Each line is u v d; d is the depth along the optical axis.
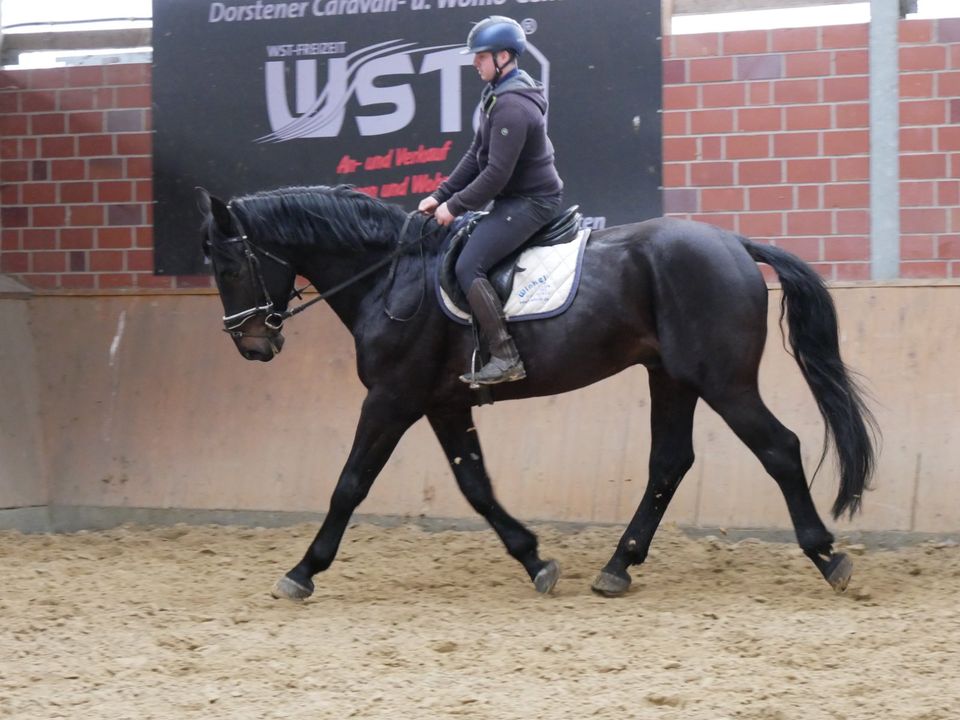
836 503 7.56
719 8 10.16
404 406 7.82
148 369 11.19
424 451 10.44
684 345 7.44
